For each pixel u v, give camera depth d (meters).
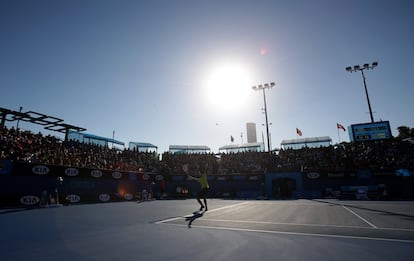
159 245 4.80
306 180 26.17
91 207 13.96
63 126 24.38
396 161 26.09
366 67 29.19
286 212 10.69
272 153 33.47
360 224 7.35
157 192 25.78
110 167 23.61
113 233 6.03
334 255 4.07
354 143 30.69
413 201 18.20
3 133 18.83
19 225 7.38
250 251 4.34
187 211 11.27
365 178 24.27
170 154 34.25
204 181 12.27
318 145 35.38
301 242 5.00
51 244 4.93
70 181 17.62
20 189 14.79
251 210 11.59
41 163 16.80
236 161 33.12
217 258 3.94
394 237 5.49
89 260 3.90
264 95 33.41
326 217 8.99
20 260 3.93
